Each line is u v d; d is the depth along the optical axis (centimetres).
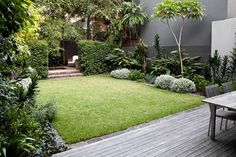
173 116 492
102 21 1260
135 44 1164
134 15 1070
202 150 320
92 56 1116
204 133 383
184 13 813
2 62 253
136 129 410
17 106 337
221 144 338
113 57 1130
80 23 1262
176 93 731
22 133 269
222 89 414
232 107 294
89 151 322
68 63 1341
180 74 900
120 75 1022
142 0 1127
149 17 1075
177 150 321
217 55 755
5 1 200
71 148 337
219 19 816
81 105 579
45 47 982
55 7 1095
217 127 407
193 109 551
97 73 1141
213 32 784
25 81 510
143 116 488
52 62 1337
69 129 415
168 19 942
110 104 589
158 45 988
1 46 235
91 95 695
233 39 722
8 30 229
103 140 361
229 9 788
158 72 944
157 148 329
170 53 1002
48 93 717
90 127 425
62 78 1030
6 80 294
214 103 316
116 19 1145
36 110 406
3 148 196
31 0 238
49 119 450
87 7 1148
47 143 316
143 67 1056
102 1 1151
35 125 297
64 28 1128
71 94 707
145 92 741
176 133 386
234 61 707
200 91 745
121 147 334
